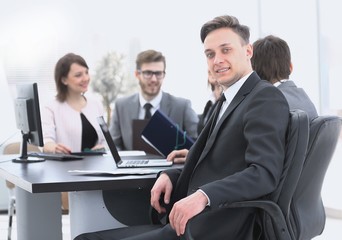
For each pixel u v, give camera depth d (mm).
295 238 1965
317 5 5023
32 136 3072
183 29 6098
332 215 5004
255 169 1803
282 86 2369
